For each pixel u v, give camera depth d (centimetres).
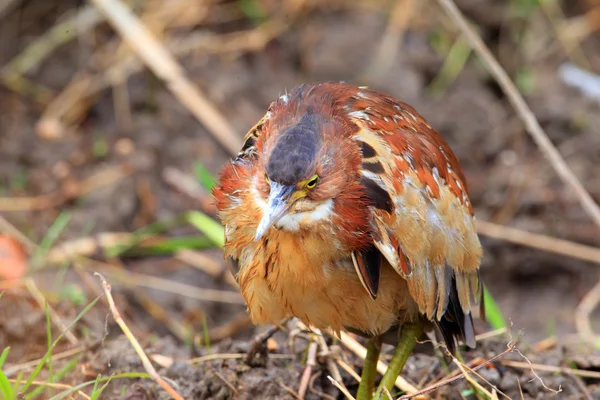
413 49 1477
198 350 893
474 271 784
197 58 1459
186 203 1318
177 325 1174
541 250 1293
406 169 707
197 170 1208
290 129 682
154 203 1318
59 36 1450
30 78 1447
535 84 1470
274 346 883
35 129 1393
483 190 1348
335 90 740
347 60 1455
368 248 691
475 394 830
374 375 786
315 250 688
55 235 1171
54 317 925
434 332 805
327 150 677
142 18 1465
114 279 1185
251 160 712
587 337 1138
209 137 1394
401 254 697
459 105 1434
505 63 1494
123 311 1112
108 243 1227
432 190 723
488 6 1520
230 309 1218
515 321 1249
